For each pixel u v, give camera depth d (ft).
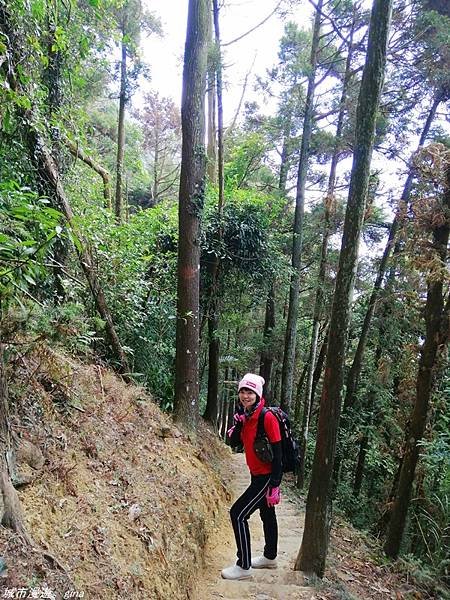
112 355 19.66
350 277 13.42
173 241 31.17
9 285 9.35
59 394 12.60
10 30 12.85
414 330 34.37
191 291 24.21
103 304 18.94
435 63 30.48
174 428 21.62
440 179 20.44
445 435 22.93
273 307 49.08
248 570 13.79
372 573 18.28
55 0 14.97
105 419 14.40
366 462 37.55
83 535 8.67
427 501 24.50
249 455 13.74
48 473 9.39
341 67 41.98
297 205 38.37
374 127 13.21
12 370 10.36
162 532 11.63
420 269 20.92
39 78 16.31
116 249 21.76
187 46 24.31
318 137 40.57
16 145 14.42
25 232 9.41
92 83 39.45
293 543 17.76
